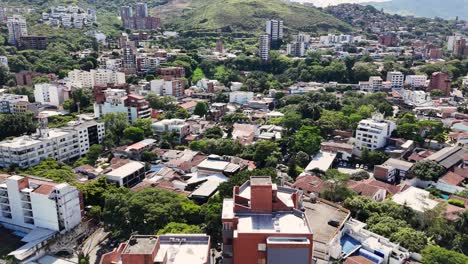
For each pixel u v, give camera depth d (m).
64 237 101.62
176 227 86.00
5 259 92.56
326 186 115.81
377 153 154.12
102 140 173.75
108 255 66.31
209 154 159.12
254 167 142.25
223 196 101.81
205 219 93.62
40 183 107.31
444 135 172.75
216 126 189.50
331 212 97.12
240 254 63.88
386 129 169.88
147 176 138.25
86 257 92.06
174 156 154.75
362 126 168.88
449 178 133.75
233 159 144.50
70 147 156.88
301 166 147.62
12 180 104.94
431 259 81.31
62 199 101.56
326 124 183.12
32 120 182.50
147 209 93.81
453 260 80.06
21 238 103.69
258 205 69.88
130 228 93.69
